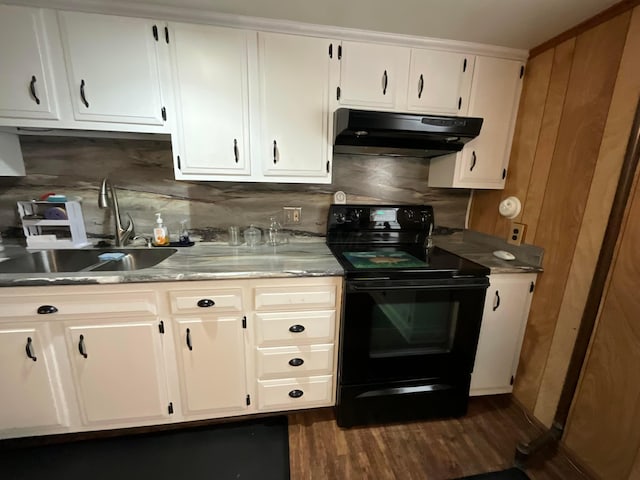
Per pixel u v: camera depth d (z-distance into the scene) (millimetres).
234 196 1811
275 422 1566
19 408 1282
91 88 1293
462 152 1677
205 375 1405
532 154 1584
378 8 1250
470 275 1433
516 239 1675
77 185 1639
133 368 1332
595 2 1166
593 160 1271
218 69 1373
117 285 1233
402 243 1936
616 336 1188
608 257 1199
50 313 1205
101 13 1246
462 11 1258
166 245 1696
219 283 1312
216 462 1335
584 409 1317
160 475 1271
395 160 1958
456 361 1533
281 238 1892
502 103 1643
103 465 1309
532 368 1594
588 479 1283
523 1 1178
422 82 1538
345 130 1375
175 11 1280
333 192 1918
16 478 1247
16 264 1427
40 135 1547
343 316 1404
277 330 1397
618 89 1174
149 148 1674
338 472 1303
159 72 1333
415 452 1409
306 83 1457
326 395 1538
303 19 1345
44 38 1227
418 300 1427
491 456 1398
